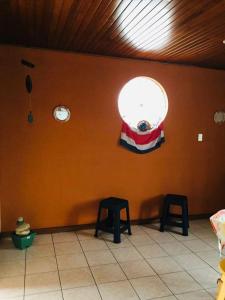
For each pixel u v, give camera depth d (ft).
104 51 11.09
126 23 8.16
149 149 12.63
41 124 11.13
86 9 7.22
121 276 8.27
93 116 11.77
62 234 11.49
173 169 13.16
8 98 10.66
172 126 12.98
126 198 12.52
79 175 11.80
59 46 10.61
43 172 11.30
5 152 10.78
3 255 9.55
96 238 11.13
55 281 7.97
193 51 10.90
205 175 13.73
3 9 7.26
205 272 8.53
